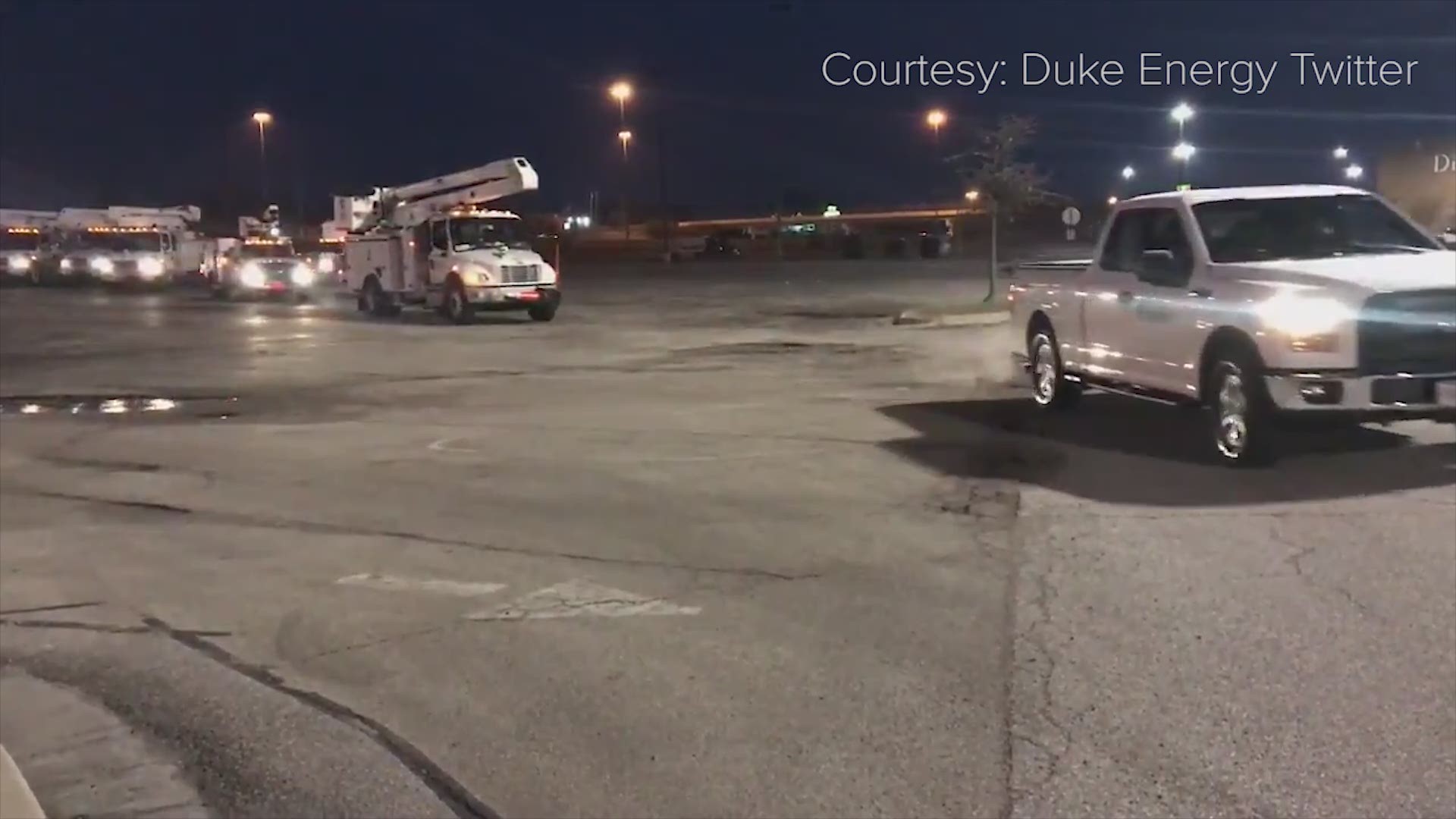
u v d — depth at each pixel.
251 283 46.53
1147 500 10.31
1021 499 10.51
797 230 103.31
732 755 5.82
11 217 60.75
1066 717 6.09
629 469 12.31
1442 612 7.43
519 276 32.97
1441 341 10.49
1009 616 7.57
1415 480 10.69
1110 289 13.28
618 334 29.02
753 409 16.16
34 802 5.46
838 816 5.23
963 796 5.35
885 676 6.69
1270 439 11.08
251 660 7.38
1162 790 5.35
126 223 57.41
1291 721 5.97
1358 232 12.30
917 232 90.62
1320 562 8.46
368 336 29.62
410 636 7.63
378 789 5.66
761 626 7.55
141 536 10.30
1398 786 5.34
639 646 7.28
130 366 23.66
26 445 14.87
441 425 15.55
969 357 21.92
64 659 7.51
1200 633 7.17
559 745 6.00
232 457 13.69
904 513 10.15
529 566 8.99
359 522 10.48
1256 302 10.95
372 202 37.16
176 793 5.75
